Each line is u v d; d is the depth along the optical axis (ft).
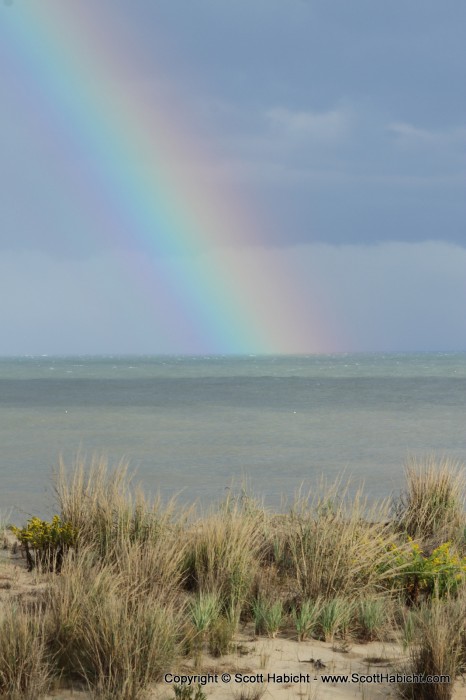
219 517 34.86
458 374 431.02
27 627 22.48
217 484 65.00
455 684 22.58
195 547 31.32
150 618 23.09
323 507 36.24
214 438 105.70
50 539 33.30
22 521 48.96
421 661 22.75
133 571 28.12
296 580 31.22
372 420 136.05
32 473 71.51
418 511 40.88
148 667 21.42
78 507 35.91
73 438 106.22
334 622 26.58
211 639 24.88
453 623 24.17
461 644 23.88
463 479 46.39
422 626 26.35
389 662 24.03
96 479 38.65
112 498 35.91
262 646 25.25
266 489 62.08
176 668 22.77
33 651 21.17
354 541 31.68
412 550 32.68
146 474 71.15
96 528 34.09
